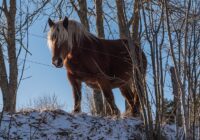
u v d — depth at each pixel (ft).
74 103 42.29
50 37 41.04
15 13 51.08
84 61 41.75
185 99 29.91
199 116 30.22
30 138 32.45
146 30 31.32
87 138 35.42
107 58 43.27
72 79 42.47
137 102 44.27
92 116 39.42
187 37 29.30
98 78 41.86
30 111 38.37
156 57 31.50
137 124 38.37
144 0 32.81
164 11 31.04
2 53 50.21
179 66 29.50
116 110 41.65
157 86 32.14
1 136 33.81
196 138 31.17
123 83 44.73
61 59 40.68
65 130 36.04
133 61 32.60
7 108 41.60
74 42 41.57
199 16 29.27
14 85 48.55
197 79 29.73
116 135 36.55
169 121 39.63
